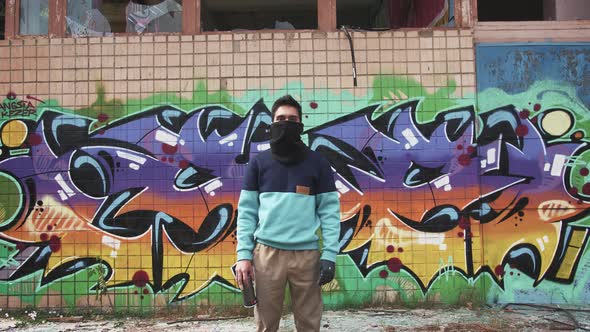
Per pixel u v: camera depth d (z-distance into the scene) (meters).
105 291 5.16
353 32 5.31
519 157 5.27
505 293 5.23
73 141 5.23
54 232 5.19
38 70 5.27
